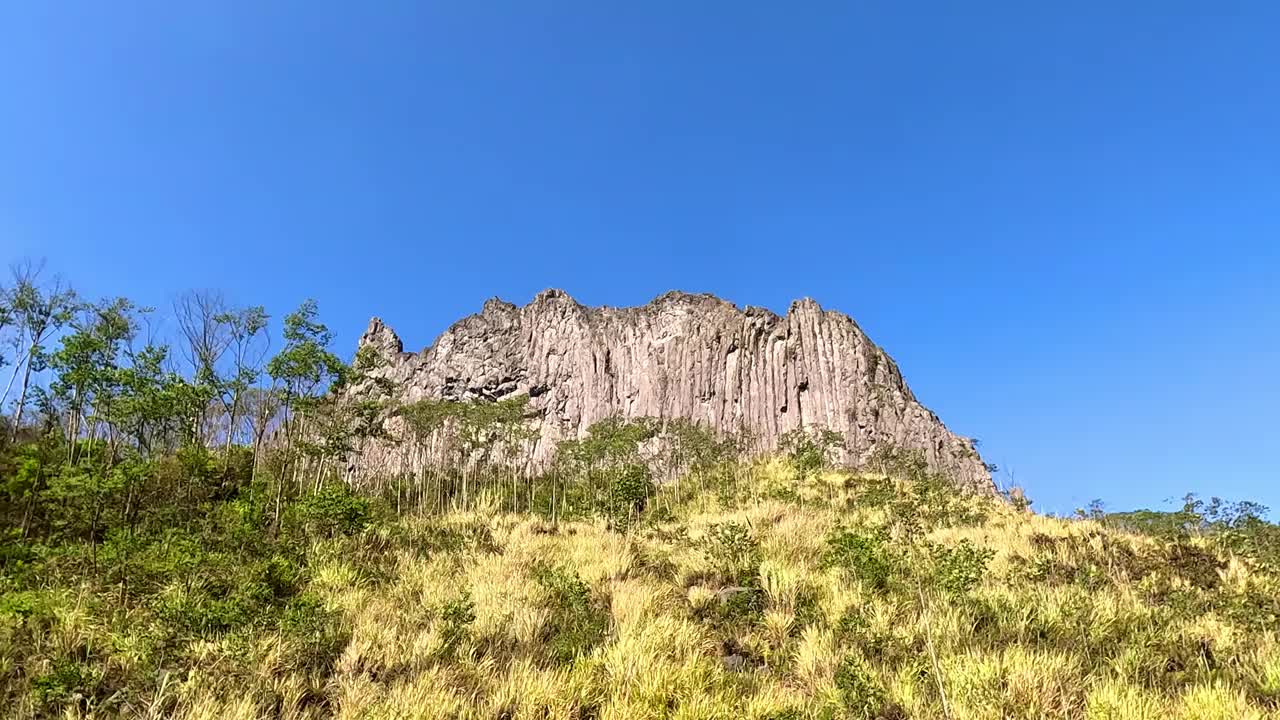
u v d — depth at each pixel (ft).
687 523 76.28
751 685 33.42
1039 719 27.55
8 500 61.67
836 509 79.56
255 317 100.22
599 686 31.94
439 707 29.55
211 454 83.46
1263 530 57.82
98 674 32.37
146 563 47.70
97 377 72.54
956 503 84.02
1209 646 34.65
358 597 44.14
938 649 34.73
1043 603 38.86
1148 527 64.69
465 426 131.85
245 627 37.63
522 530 69.26
